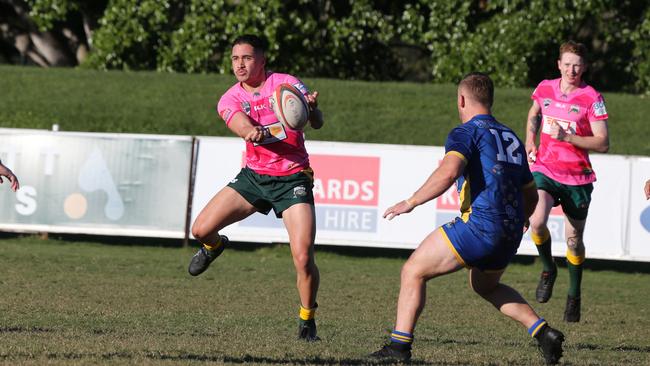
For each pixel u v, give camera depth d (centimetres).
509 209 1945
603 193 5019
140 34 8156
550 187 2947
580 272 3003
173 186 5219
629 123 6925
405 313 1973
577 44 2909
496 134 1978
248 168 2420
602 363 2161
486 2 8262
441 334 2792
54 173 5272
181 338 2342
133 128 6656
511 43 7844
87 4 8694
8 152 5303
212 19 7994
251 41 2362
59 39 9850
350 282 4188
